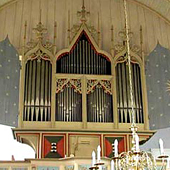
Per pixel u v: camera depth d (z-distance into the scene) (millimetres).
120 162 9734
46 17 16516
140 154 9250
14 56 15406
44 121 14367
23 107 14453
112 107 14828
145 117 14812
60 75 15031
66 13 16672
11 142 16516
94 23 16641
